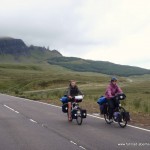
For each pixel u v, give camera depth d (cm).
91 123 1694
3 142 1191
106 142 1161
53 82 10719
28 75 18625
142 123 1670
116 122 1706
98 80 16775
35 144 1143
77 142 1171
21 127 1585
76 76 17200
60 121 1811
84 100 3519
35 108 2686
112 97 1573
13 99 4072
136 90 7169
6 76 18338
